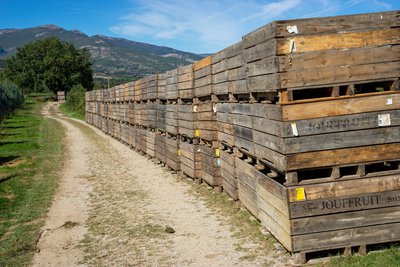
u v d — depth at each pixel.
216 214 7.59
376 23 4.94
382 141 5.02
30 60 91.19
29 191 10.22
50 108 60.38
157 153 13.77
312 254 5.24
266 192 5.87
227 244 6.08
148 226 7.21
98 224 7.53
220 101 8.32
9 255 6.16
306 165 4.95
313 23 4.89
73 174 12.44
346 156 4.99
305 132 4.93
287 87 4.91
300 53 4.89
